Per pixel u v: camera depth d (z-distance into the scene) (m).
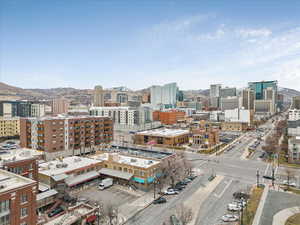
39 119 102.88
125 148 107.38
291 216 49.03
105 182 67.06
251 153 117.38
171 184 69.38
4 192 34.66
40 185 61.31
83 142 112.31
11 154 67.75
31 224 38.78
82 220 44.28
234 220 47.38
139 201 57.53
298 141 97.62
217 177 77.62
